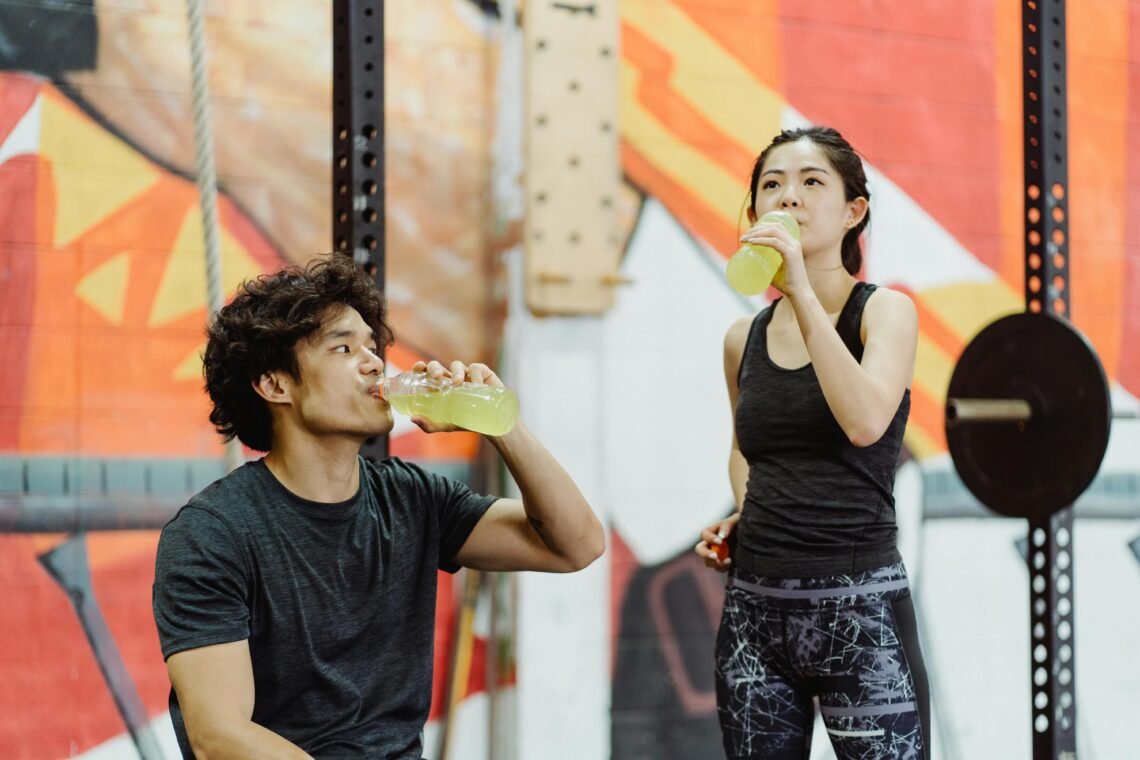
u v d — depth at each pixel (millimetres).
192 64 3393
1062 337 2934
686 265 4480
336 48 2674
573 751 4227
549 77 4230
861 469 2467
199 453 3975
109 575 3854
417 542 2232
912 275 4758
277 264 4074
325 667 2078
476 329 4258
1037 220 3150
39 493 3791
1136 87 5086
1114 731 4906
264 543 2059
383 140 2648
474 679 4164
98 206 3887
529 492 2244
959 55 4863
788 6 4633
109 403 3875
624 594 4340
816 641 2479
